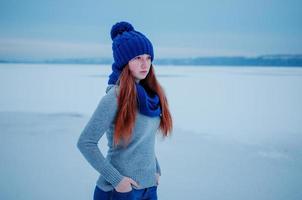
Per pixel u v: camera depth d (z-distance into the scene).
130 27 1.53
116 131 1.32
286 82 21.84
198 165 3.74
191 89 15.90
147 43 1.42
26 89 15.27
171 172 3.47
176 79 24.47
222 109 9.04
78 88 15.98
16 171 3.48
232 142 4.93
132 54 1.38
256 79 25.23
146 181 1.42
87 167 3.63
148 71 1.50
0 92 13.66
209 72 42.06
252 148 4.59
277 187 3.06
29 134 5.41
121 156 1.38
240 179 3.27
